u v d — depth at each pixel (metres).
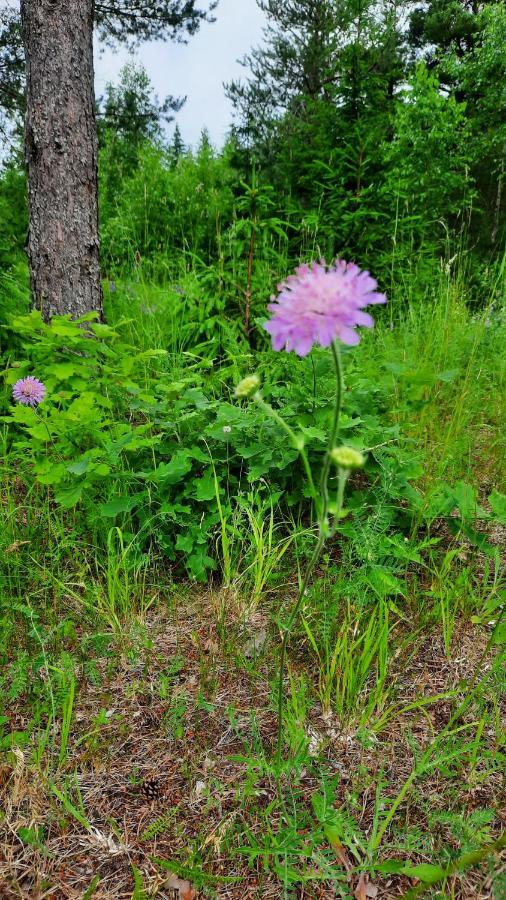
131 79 14.64
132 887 1.22
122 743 1.55
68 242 3.45
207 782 1.45
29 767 1.43
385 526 1.91
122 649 1.83
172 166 10.88
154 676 1.76
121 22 9.83
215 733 1.58
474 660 1.78
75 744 1.53
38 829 1.33
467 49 16.48
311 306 0.88
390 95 7.18
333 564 2.13
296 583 2.08
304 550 2.06
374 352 3.51
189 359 3.27
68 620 1.91
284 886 1.17
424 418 2.86
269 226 3.75
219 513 2.15
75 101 3.33
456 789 1.39
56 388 2.55
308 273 0.96
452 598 1.96
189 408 2.52
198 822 1.35
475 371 3.39
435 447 2.66
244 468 2.38
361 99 5.15
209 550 2.25
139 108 12.22
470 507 2.03
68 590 1.92
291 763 1.33
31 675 1.72
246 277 3.75
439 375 2.33
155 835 1.33
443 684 1.70
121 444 2.13
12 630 1.84
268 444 2.26
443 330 3.56
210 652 1.84
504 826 1.30
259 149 9.41
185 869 1.19
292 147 5.75
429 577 2.10
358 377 2.47
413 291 4.63
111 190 9.84
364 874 1.23
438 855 1.26
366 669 1.59
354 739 1.55
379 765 1.47
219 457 2.35
